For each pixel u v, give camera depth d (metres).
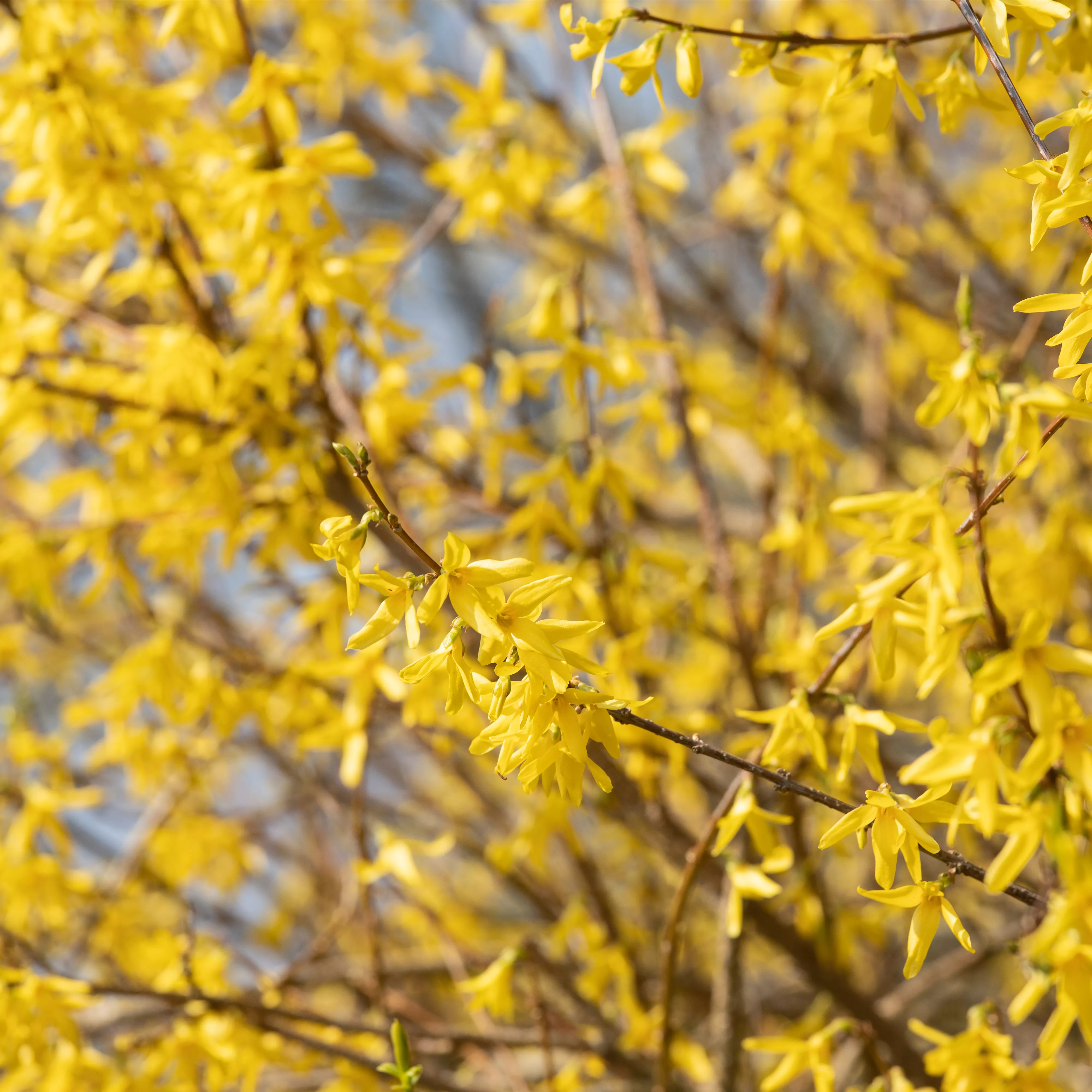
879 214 3.43
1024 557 2.46
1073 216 1.08
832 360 4.41
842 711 1.97
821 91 2.51
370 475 2.31
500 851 2.38
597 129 2.88
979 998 3.74
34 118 1.99
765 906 2.35
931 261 3.35
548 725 1.09
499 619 1.07
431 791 3.89
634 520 2.96
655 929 3.28
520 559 1.07
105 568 2.36
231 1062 1.94
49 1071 1.93
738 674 2.75
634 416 2.94
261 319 2.19
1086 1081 3.04
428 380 2.88
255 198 1.92
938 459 3.40
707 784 2.45
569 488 2.09
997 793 1.10
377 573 1.05
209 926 3.44
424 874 3.33
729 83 3.69
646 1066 2.44
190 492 2.31
